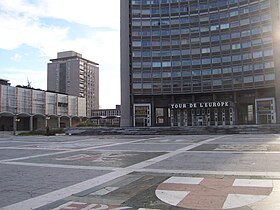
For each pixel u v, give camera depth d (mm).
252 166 11164
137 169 11352
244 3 67875
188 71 71938
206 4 71750
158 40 73812
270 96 65438
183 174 10039
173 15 73688
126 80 75375
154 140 29406
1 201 7102
